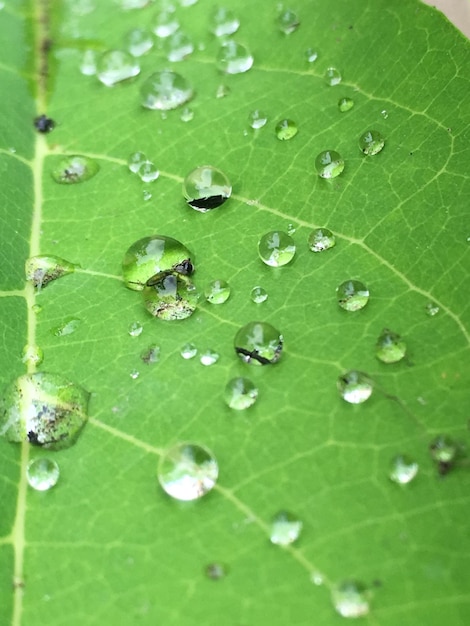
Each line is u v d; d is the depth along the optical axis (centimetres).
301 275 8
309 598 6
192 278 8
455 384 7
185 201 8
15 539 7
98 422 7
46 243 8
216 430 7
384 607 6
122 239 8
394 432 7
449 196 8
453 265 8
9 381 7
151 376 7
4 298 8
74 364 8
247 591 7
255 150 9
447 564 6
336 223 8
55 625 7
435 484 7
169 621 7
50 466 7
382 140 8
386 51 9
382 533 7
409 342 7
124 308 8
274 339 7
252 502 7
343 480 7
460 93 8
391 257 8
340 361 7
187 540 7
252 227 8
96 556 7
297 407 7
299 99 9
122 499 7
